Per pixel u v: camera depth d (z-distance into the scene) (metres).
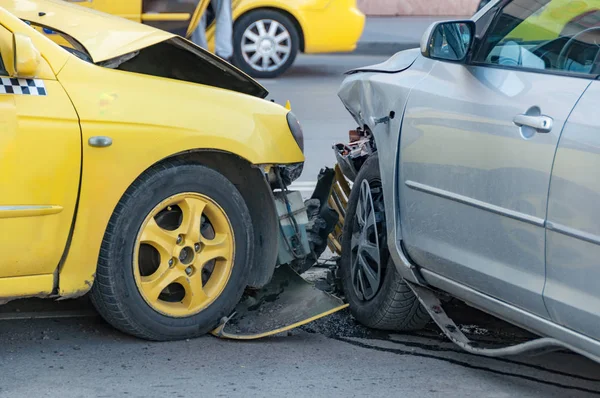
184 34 18.59
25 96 6.32
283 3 20.97
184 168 6.94
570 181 5.56
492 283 6.23
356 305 7.82
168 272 6.98
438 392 6.41
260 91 8.20
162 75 8.09
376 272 7.59
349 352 7.16
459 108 6.56
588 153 5.46
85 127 6.47
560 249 5.65
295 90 20.22
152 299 6.92
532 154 5.85
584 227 5.46
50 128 6.34
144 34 7.37
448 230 6.61
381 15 30.58
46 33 7.28
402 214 7.16
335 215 8.33
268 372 6.64
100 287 6.73
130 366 6.63
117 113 6.62
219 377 6.51
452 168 6.54
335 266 8.98
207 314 7.18
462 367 6.93
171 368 6.63
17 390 6.15
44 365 6.59
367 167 7.89
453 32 7.09
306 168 13.57
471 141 6.37
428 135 6.82
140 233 6.80
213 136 7.04
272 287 7.94
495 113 6.22
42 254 6.41
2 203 6.21
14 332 7.21
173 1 18.38
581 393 6.50
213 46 19.88
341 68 23.72
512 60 6.45
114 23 7.58
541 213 5.77
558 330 5.81
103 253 6.68
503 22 6.65
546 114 5.82
